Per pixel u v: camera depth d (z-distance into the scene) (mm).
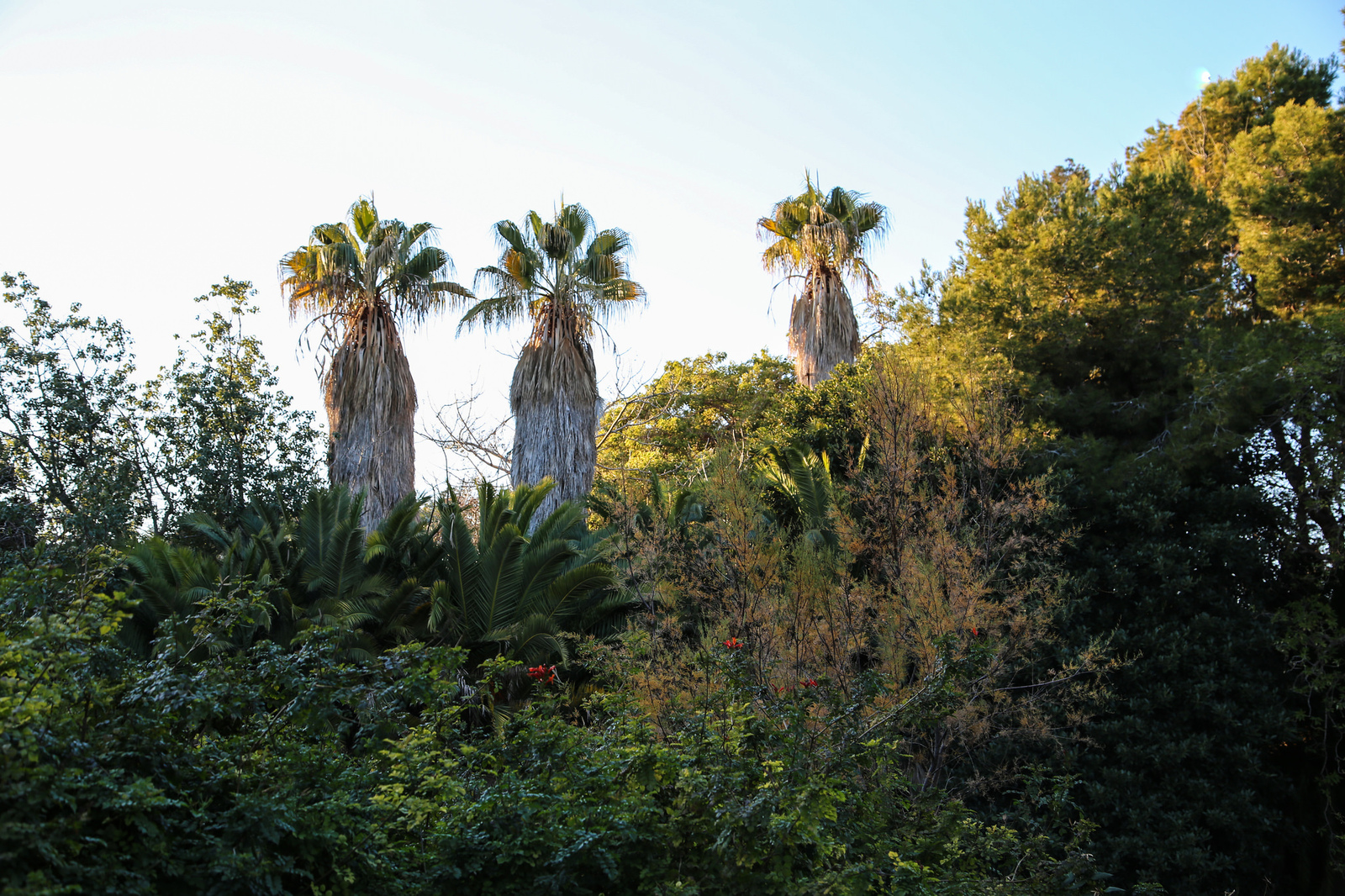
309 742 4320
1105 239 12922
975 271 14930
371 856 3846
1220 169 16766
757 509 10391
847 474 14375
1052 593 10141
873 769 6242
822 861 4844
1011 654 9133
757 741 5746
